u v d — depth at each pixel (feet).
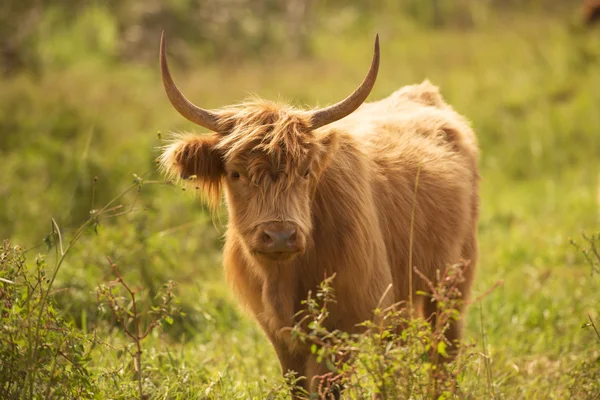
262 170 56.85
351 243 60.03
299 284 60.80
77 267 89.15
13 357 51.03
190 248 113.50
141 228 89.86
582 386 59.26
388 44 271.90
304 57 272.92
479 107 193.36
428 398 48.85
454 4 310.65
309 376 61.00
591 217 128.98
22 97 197.26
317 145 57.77
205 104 204.64
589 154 172.24
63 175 138.21
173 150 60.54
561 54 219.41
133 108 198.49
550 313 87.25
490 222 134.92
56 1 296.92
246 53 279.49
